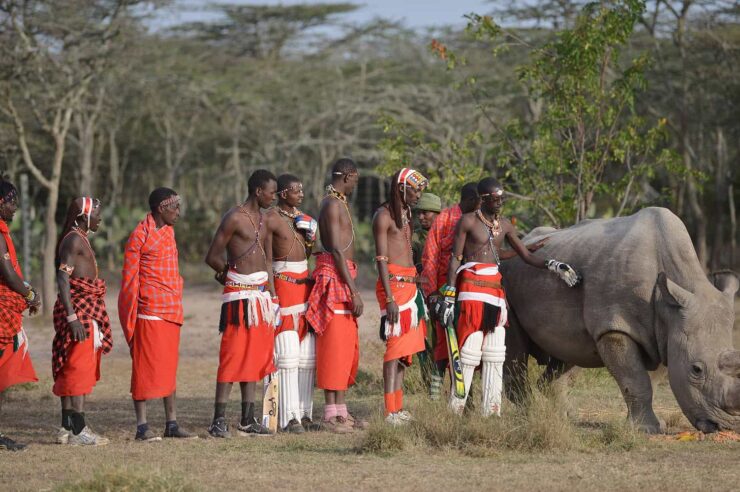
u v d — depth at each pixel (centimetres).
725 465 1359
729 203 8025
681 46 6278
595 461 1393
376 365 2611
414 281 1712
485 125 7381
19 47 4572
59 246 1589
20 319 1562
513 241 1716
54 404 2125
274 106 8800
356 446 1505
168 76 8144
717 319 1578
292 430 1703
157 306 1605
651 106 6706
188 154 9412
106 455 1467
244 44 9688
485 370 1683
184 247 8844
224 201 9456
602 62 2867
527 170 2900
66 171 8875
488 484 1248
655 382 1805
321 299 1714
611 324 1639
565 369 1897
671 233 1653
